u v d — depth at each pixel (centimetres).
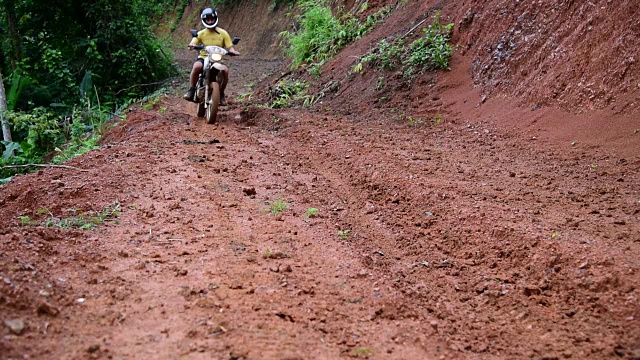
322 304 321
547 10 932
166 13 4381
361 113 1100
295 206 518
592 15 823
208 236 418
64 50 1991
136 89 2033
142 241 404
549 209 493
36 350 248
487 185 571
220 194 532
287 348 268
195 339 269
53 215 470
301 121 980
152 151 707
